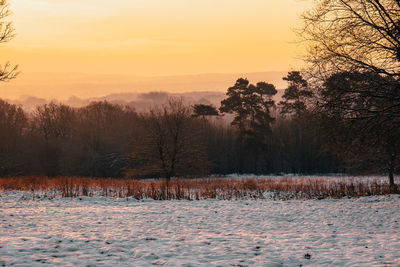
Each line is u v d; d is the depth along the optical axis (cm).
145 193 2361
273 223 1373
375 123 1614
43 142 6838
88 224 1316
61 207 1816
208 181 3775
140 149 3962
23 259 812
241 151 7300
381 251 885
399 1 1567
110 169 6519
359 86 1634
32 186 2681
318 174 6462
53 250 907
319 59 1702
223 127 8156
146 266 784
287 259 838
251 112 7138
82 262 809
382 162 2822
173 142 3847
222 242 1023
